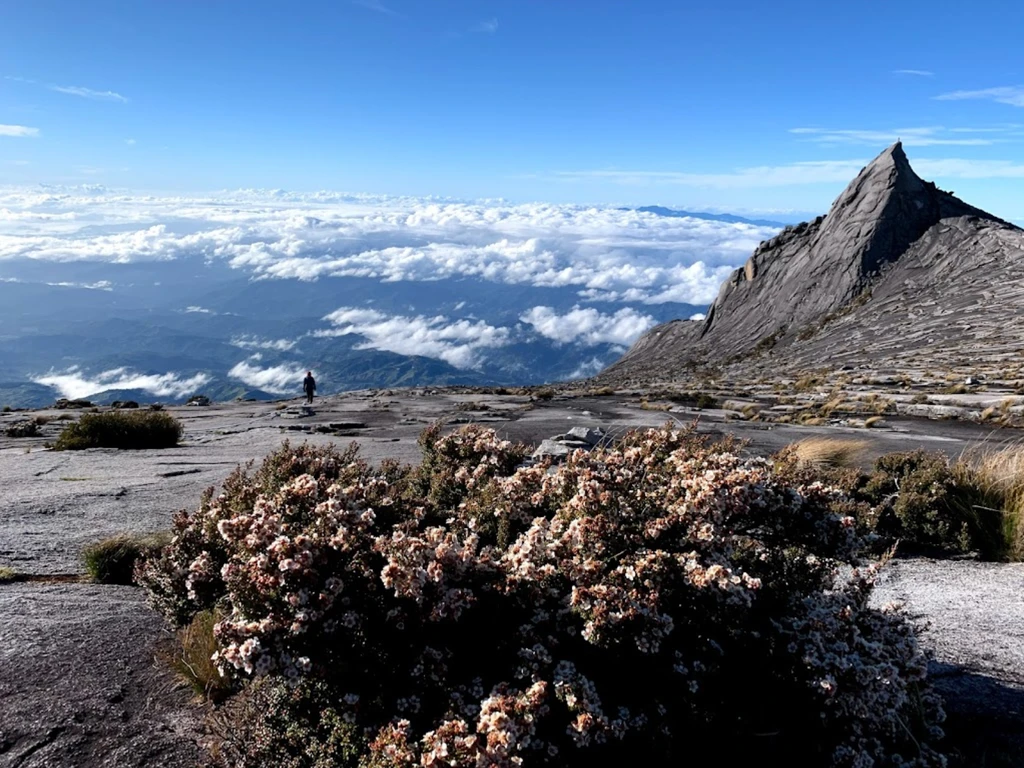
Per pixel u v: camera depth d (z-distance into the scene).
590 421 20.80
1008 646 5.06
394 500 4.82
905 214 89.94
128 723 3.88
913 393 25.11
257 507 3.93
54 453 16.19
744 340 89.44
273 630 3.15
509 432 18.28
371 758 2.96
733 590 3.33
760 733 3.41
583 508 3.97
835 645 3.49
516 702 2.92
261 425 22.14
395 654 3.35
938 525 7.80
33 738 3.69
